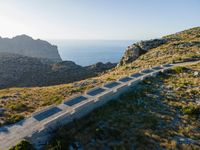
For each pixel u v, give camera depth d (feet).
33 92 150.92
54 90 150.82
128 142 77.56
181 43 326.65
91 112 96.84
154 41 376.68
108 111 100.42
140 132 83.92
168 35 467.93
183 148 75.36
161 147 75.51
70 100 111.45
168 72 172.76
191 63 212.64
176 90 129.18
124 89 126.31
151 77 159.12
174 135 83.15
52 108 100.12
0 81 549.13
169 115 98.48
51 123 79.97
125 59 356.79
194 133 84.84
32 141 72.59
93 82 170.19
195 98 116.47
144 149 74.23
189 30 480.64
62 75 596.70
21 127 82.84
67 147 71.77
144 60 281.54
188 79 148.46
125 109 104.63
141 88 133.90
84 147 73.67
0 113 101.65
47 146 70.95
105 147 74.54
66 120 85.15
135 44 385.09
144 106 108.06
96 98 105.70
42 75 603.67
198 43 315.37
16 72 628.28
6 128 82.58
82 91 142.00
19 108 109.40
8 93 157.28
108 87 136.15
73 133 79.71
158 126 89.30
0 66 654.53
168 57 260.83
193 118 95.81
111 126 87.15
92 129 83.82
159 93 125.80
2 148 68.03
